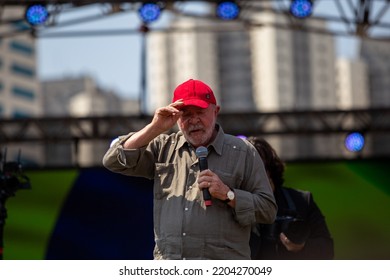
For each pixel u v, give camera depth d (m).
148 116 17.02
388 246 14.13
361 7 16.16
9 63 129.38
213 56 144.75
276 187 7.43
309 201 7.47
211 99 5.82
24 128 17.11
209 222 5.68
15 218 14.23
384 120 17.08
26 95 132.62
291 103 141.62
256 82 142.75
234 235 5.73
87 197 14.34
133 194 14.27
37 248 14.18
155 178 5.87
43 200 14.34
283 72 140.25
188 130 5.77
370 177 14.38
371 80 145.38
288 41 141.88
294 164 14.61
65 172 14.44
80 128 17.03
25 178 8.53
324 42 143.50
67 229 14.27
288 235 7.14
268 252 7.23
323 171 14.55
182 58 145.38
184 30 16.73
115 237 14.18
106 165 5.94
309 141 94.69
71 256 14.21
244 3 16.41
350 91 143.88
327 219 14.34
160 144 5.96
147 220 14.18
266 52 140.75
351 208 14.34
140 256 14.13
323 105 143.88
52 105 159.75
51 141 17.02
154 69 147.38
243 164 5.84
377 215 14.27
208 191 5.65
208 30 16.83
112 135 17.03
